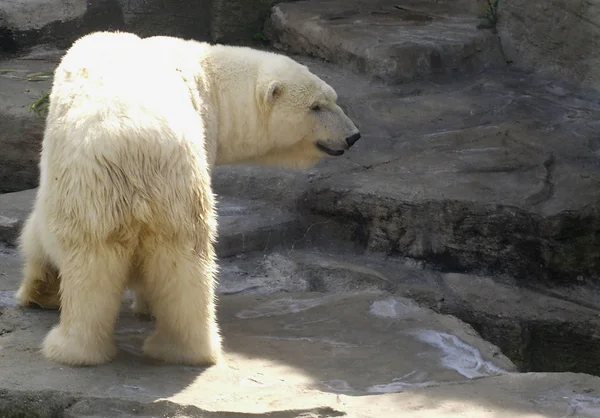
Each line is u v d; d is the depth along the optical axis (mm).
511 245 11164
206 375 7156
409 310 9281
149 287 7062
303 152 9602
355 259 11398
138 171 6652
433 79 16016
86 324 7062
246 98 9055
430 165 12367
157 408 6512
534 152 12836
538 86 15852
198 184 6922
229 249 10984
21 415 6668
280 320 8992
